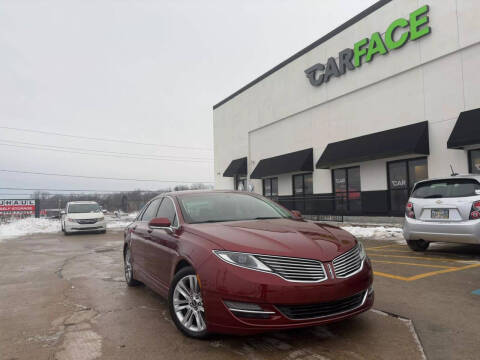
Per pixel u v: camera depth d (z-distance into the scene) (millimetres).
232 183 26266
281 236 3588
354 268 3430
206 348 3299
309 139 18531
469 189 6820
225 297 3166
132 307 4660
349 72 16031
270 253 3230
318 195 17922
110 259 8961
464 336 3420
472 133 10914
